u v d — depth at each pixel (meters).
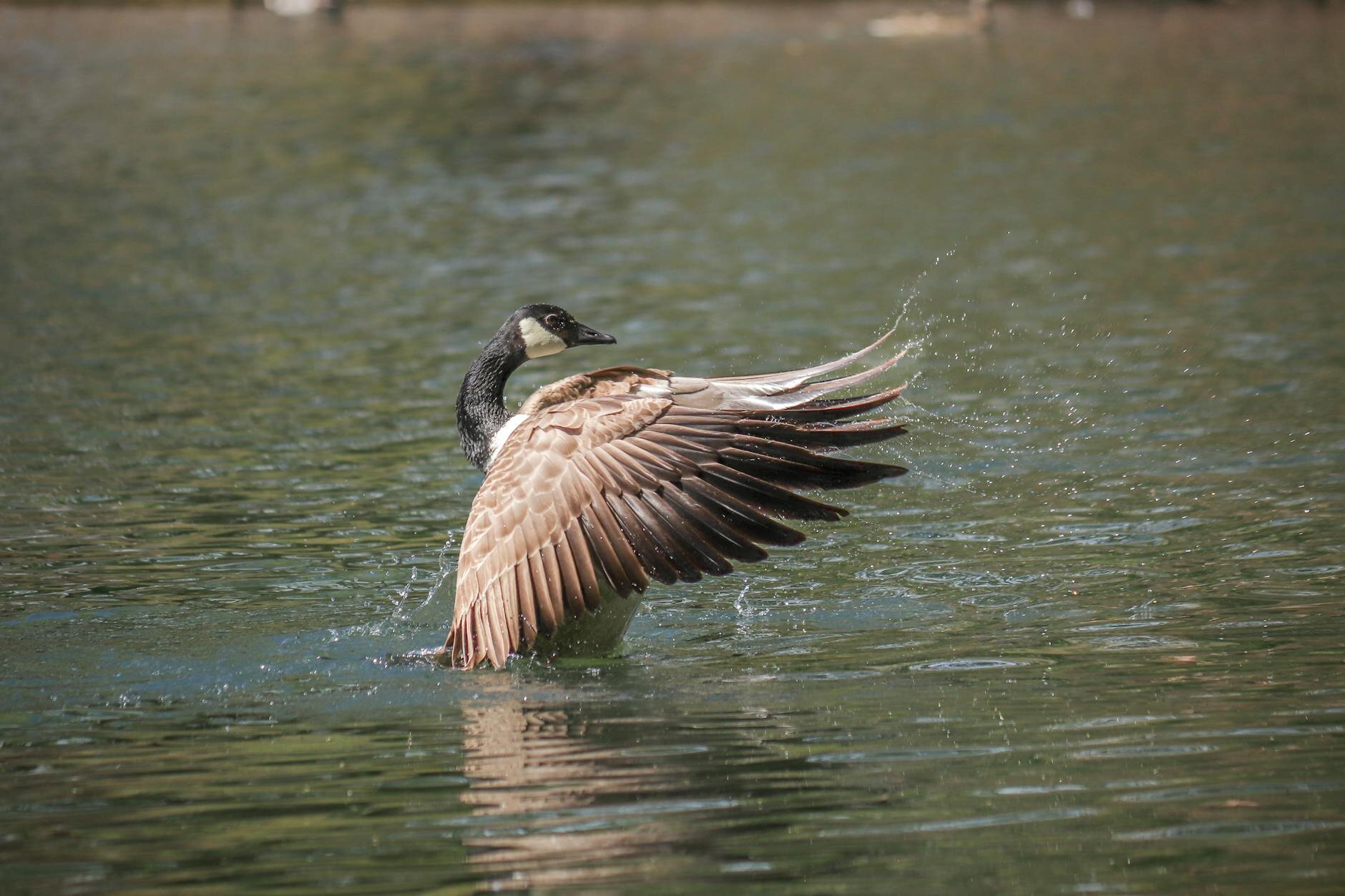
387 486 14.00
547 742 8.07
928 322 20.03
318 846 6.80
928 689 8.80
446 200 30.58
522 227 27.89
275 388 17.64
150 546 12.32
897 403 16.33
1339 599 10.23
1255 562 11.19
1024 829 6.78
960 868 6.42
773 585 11.27
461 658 9.54
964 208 28.44
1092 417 15.67
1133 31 61.84
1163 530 12.14
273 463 14.77
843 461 8.75
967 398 16.53
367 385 17.73
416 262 25.03
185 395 17.38
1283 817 6.84
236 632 10.33
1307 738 7.75
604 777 7.51
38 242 26.38
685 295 22.19
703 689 8.96
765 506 8.65
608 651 9.71
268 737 8.30
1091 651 9.40
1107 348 18.48
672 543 8.57
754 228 27.25
